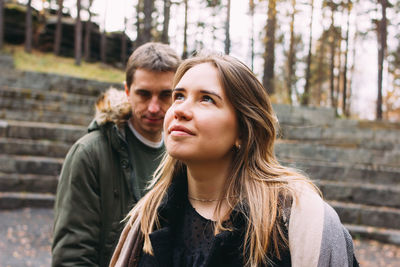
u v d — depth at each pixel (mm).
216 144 822
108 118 1489
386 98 20203
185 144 814
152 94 1540
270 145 917
